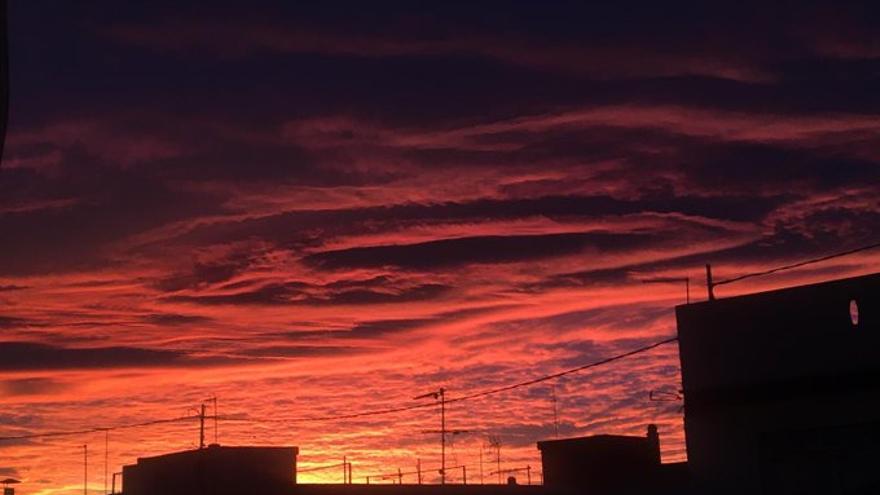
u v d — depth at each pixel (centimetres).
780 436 2380
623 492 3173
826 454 2320
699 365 2506
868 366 2298
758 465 2384
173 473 3331
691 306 2547
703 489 2442
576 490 3231
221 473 3241
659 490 3094
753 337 2447
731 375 2459
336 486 3262
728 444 2431
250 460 3272
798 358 2383
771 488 2366
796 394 2364
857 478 2277
